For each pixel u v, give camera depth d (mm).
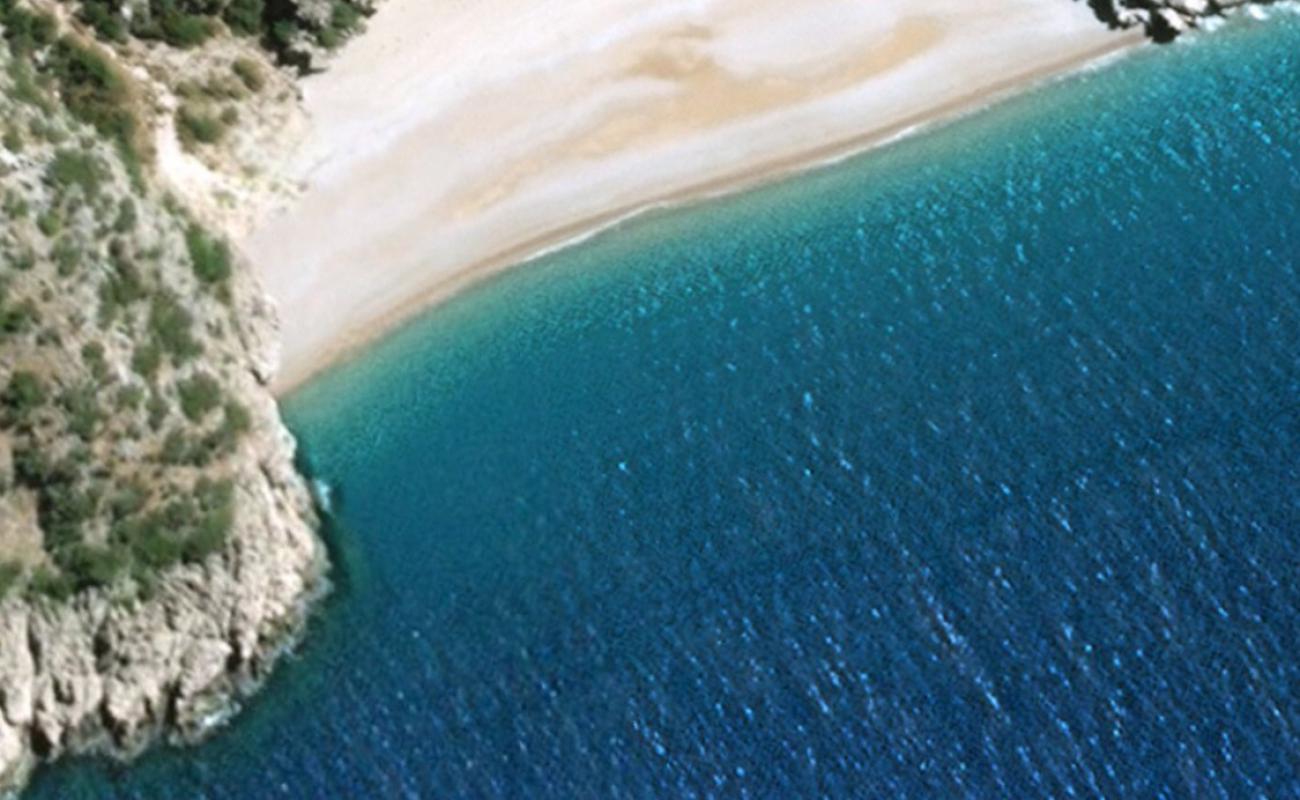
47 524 56094
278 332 66375
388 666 59000
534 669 58719
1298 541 60594
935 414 64938
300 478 63250
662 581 60594
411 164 71062
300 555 61031
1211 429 63906
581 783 56219
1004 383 65812
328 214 69375
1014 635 58625
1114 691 57281
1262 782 55469
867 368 66625
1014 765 55938
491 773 56562
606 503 62844
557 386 66500
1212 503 61688
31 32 62594
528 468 63938
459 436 64938
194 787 56406
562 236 70750
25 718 55562
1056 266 69812
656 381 66562
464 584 60812
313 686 58656
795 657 58469
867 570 60531
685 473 63625
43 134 60125
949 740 56531
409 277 68875
